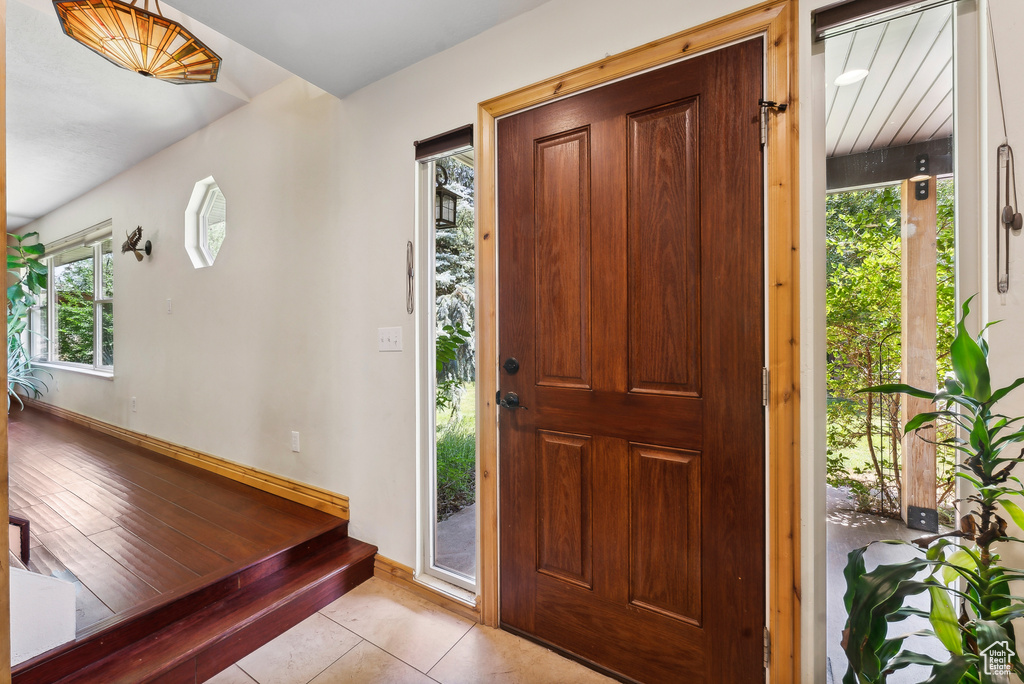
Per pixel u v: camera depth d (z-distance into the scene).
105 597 1.58
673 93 1.39
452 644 1.66
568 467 1.59
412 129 1.96
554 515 1.62
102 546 1.96
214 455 2.99
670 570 1.41
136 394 3.67
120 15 1.48
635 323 1.46
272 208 2.58
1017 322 1.01
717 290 1.33
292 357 2.49
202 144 3.02
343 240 2.24
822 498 1.25
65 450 3.48
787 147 1.23
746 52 1.28
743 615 1.30
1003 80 1.02
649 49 1.41
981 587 0.89
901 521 1.35
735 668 1.32
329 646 1.65
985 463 0.89
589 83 1.52
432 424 2.01
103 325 4.29
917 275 1.28
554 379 1.63
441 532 2.07
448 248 2.01
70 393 4.66
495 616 1.76
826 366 1.31
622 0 1.46
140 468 3.04
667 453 1.42
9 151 3.36
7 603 0.80
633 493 1.47
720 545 1.33
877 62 1.26
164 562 1.83
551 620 1.63
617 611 1.50
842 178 1.35
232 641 1.56
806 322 1.22
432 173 1.98
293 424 2.50
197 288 3.08
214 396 2.97
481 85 1.75
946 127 1.22
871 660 0.86
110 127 3.01
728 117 1.31
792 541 1.24
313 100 2.37
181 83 1.95
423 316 2.00
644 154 1.44
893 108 1.27
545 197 1.63
